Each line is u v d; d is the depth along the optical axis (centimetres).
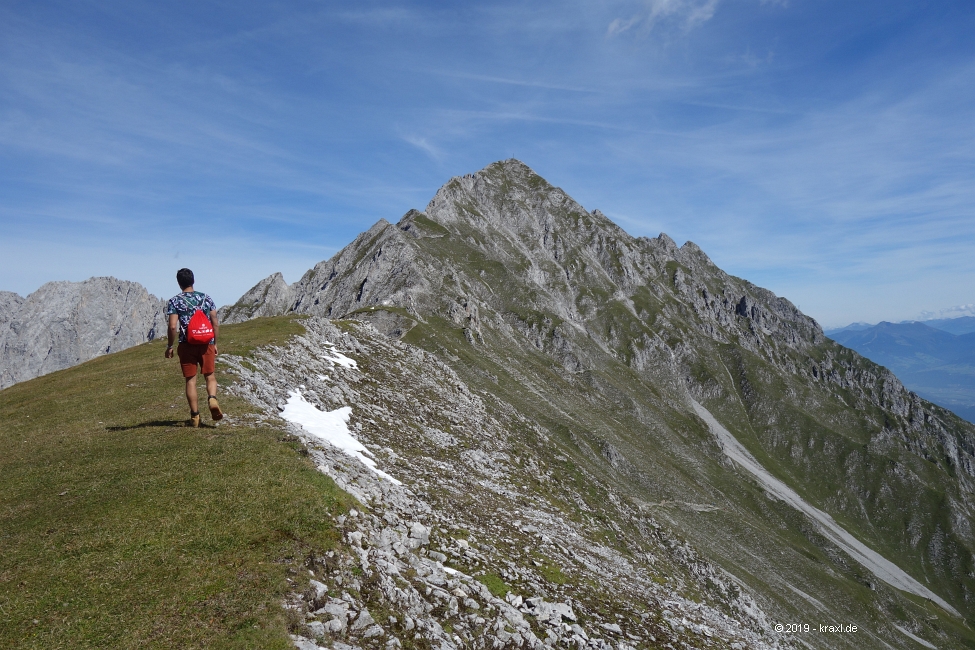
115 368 3447
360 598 1140
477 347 18975
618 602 2320
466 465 4022
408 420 4253
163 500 1322
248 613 970
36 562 1065
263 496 1365
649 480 16512
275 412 2694
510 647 1348
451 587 1452
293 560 1148
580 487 9988
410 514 1886
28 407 2380
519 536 2633
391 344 6569
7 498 1353
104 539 1145
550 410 17112
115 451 1641
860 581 19025
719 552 14538
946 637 16762
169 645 884
